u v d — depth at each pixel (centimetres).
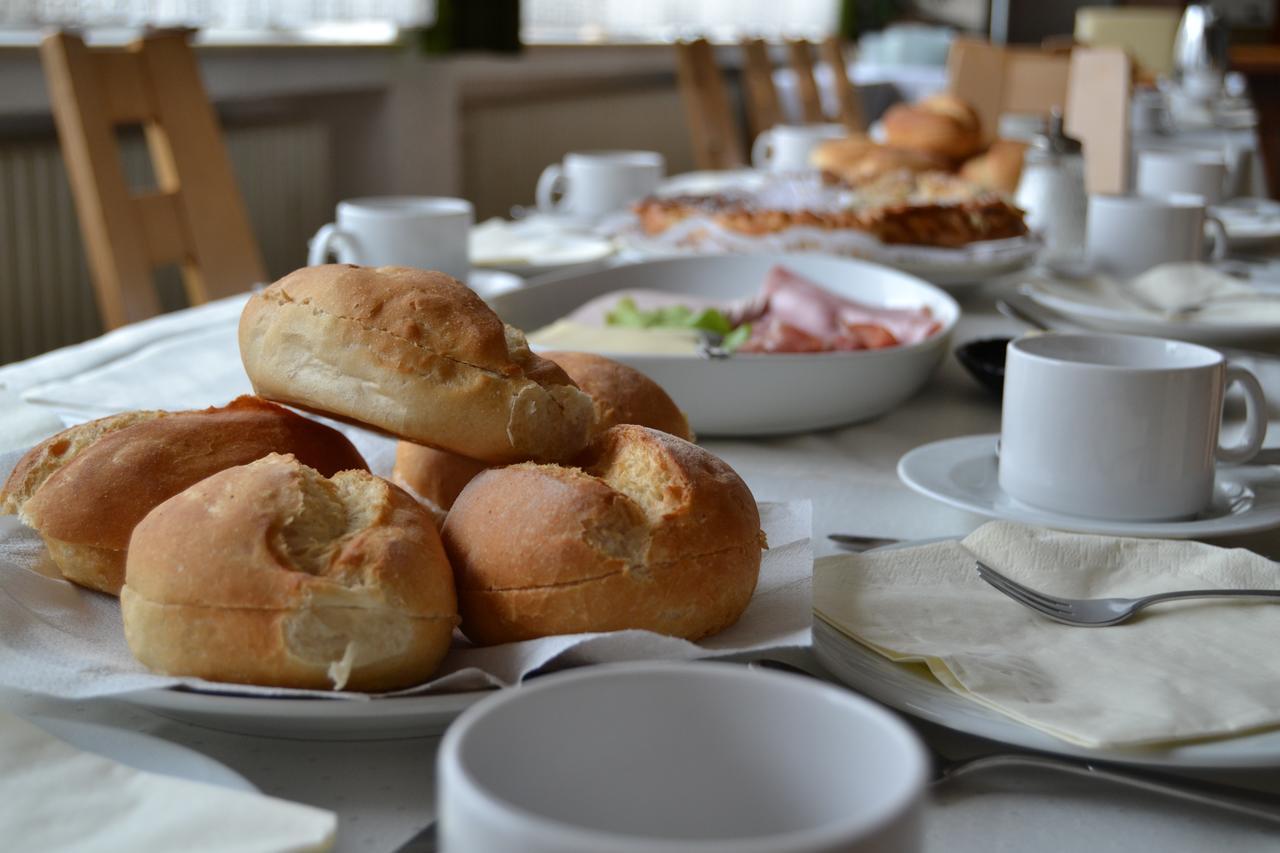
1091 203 137
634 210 139
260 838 39
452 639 51
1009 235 134
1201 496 68
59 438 55
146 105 136
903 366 86
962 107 200
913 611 54
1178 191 177
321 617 46
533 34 371
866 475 78
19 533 53
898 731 32
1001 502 70
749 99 305
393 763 47
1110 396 67
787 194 151
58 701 50
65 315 216
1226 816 45
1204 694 48
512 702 34
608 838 28
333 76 274
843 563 58
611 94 401
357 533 47
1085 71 215
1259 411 72
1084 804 45
